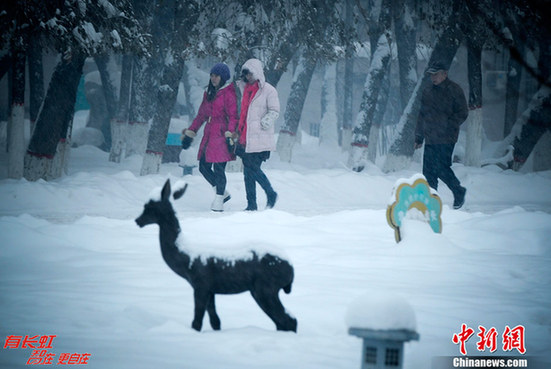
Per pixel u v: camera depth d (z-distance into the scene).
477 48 40.06
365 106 52.25
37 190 30.73
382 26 50.25
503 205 35.72
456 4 41.16
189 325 9.95
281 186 36.03
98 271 14.40
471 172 44.88
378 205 35.59
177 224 9.52
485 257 17.38
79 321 10.02
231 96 27.80
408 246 17.48
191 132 28.72
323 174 40.53
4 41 32.75
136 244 18.31
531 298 13.17
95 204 31.16
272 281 9.34
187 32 40.94
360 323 6.42
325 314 10.95
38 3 32.06
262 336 9.01
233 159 28.42
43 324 9.80
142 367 7.45
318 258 17.08
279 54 42.91
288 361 8.05
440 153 29.14
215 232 19.66
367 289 13.11
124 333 9.34
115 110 67.50
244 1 42.50
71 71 36.53
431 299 12.43
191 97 80.50
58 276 13.84
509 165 54.84
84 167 53.00
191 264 9.38
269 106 27.55
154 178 36.75
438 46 47.09
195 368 7.50
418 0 47.47
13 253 16.58
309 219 23.38
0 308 10.91
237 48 41.50
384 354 6.44
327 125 87.50
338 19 46.12
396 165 53.12
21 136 36.97
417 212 18.38
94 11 34.09
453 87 28.97
